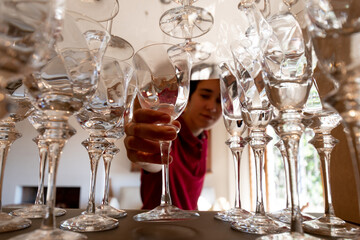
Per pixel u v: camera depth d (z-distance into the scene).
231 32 0.63
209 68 0.72
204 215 0.37
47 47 0.20
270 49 0.24
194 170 1.12
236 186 0.41
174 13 0.48
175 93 0.39
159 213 0.35
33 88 0.23
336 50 0.19
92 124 0.33
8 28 0.16
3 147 0.33
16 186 2.86
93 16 0.41
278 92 0.24
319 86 0.29
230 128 0.41
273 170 2.20
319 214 0.44
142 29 0.75
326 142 0.30
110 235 0.25
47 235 0.22
